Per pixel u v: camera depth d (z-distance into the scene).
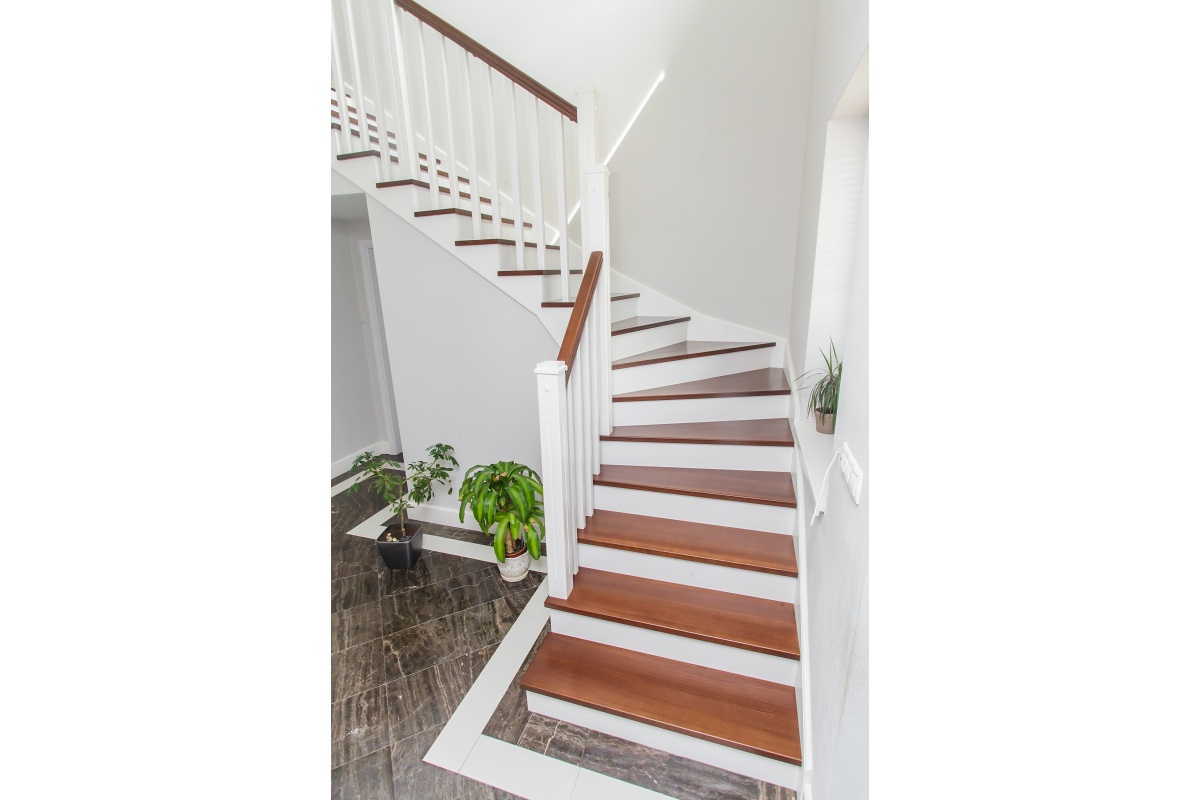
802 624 1.48
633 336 2.52
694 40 2.62
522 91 3.01
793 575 1.62
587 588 1.78
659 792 1.41
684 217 2.89
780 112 2.52
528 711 1.68
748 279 2.82
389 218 2.55
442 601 2.31
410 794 1.43
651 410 2.29
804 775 1.28
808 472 1.49
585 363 1.90
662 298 3.05
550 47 2.91
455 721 1.65
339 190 2.62
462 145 3.24
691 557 1.73
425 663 1.92
